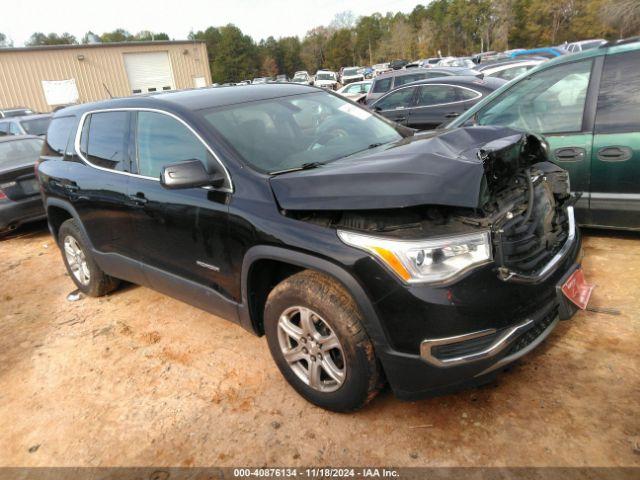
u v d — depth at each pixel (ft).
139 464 7.95
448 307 6.65
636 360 8.66
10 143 23.63
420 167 7.20
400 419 8.08
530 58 43.88
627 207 12.18
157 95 11.59
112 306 13.91
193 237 9.66
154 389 9.80
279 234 7.88
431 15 287.07
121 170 11.50
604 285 11.23
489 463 7.03
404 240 6.79
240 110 10.40
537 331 7.61
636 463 6.68
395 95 29.84
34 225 25.02
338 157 9.86
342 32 298.56
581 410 7.72
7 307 14.88
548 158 9.98
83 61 95.50
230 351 10.82
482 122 14.73
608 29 164.96
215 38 314.35
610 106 12.18
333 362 8.06
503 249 7.24
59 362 11.27
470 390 8.50
